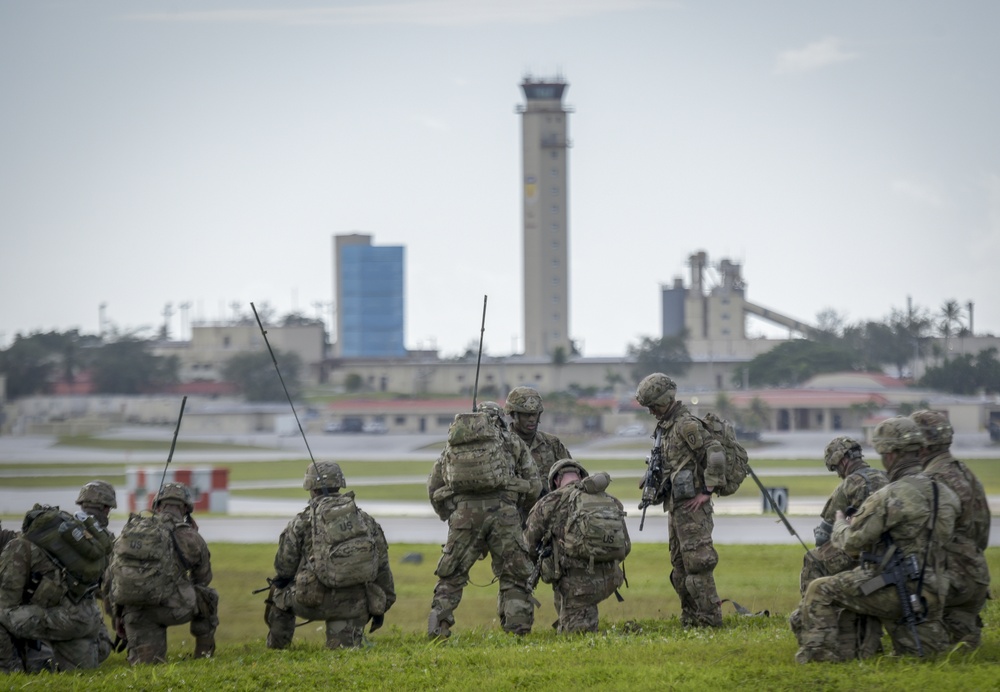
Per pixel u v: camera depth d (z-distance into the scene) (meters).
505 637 42.91
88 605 40.03
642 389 44.84
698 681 31.41
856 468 43.34
